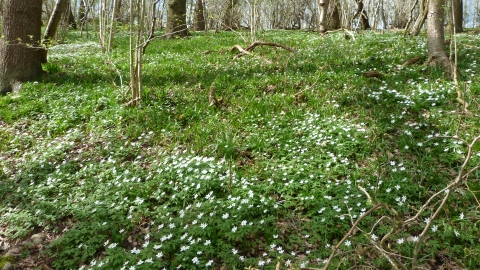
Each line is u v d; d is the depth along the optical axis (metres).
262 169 5.39
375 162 5.28
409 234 3.90
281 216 4.52
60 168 6.00
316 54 11.69
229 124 6.88
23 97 8.84
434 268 3.57
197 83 9.28
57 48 16.66
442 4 8.80
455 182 2.75
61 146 6.55
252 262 3.74
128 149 6.31
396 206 4.34
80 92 8.91
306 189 4.82
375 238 3.77
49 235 4.72
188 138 6.59
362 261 3.57
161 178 5.33
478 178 4.72
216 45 15.56
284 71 9.70
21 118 7.98
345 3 22.02
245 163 5.75
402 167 5.06
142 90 8.21
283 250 3.91
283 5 37.41
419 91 7.29
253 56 12.02
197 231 4.10
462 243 3.76
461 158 5.13
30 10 9.94
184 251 3.94
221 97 8.07
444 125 5.96
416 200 4.47
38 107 8.34
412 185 4.60
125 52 14.94
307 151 5.77
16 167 6.28
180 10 19.91
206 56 12.93
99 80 10.05
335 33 18.78
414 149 5.50
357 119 6.58
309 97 7.75
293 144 6.04
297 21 41.69
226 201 4.62
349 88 8.01
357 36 15.48
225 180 5.10
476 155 5.05
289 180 5.12
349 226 4.09
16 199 5.49
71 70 11.34
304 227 4.18
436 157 5.29
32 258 4.38
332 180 5.08
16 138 7.12
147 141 6.61
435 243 3.72
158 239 4.28
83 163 6.17
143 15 7.59
